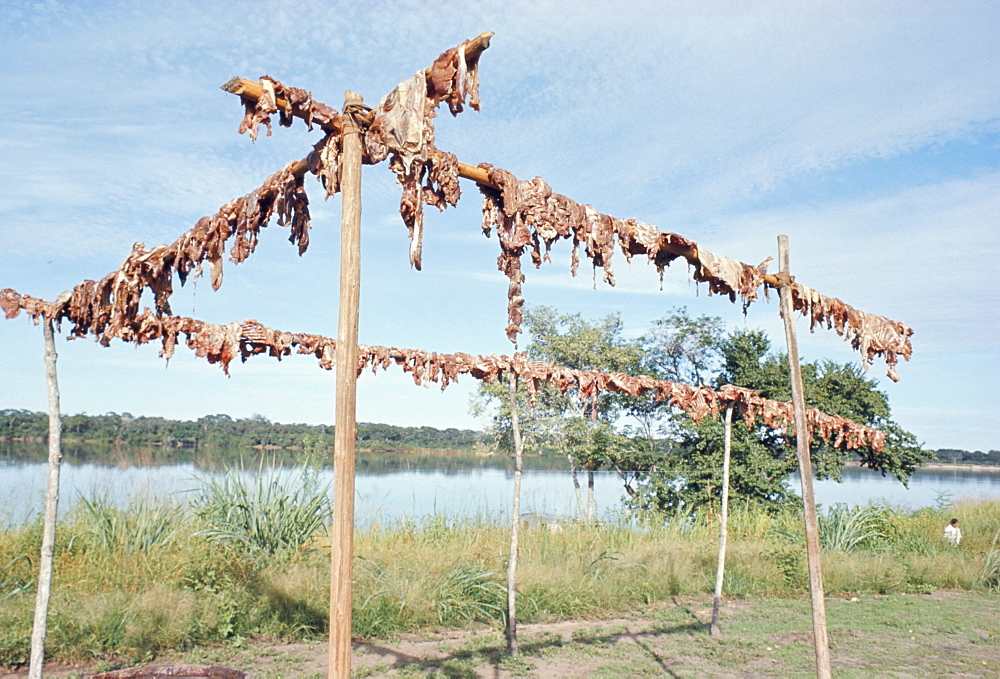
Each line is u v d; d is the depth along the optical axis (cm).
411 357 602
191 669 516
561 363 1752
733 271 454
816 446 1852
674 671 691
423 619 822
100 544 815
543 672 674
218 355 459
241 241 364
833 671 702
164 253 379
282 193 356
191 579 769
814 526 449
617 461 1800
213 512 916
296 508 924
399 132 296
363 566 877
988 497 1861
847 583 1127
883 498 1719
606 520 1382
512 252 365
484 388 1741
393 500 1269
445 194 325
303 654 680
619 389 705
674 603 1012
